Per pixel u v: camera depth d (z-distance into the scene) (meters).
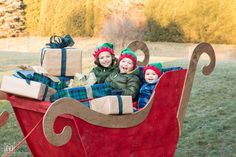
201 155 5.32
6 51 17.16
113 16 17.50
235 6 15.10
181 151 5.45
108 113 3.24
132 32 16.94
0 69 11.59
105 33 17.22
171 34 16.78
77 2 19.50
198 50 3.93
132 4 17.73
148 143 3.65
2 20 22.06
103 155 3.30
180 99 3.88
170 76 3.73
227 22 15.29
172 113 3.82
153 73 3.77
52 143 2.97
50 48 3.75
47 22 20.86
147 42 17.08
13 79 3.53
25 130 3.80
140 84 3.90
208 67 4.07
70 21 19.73
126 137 3.44
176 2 16.58
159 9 16.95
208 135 5.95
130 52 3.89
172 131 3.86
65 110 3.02
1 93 3.65
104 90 3.47
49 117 2.95
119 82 3.80
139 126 3.52
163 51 15.09
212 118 6.60
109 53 4.01
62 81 3.68
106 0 18.33
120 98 3.31
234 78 8.81
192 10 16.11
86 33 19.27
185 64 10.94
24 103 3.57
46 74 3.65
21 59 13.97
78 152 3.34
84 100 3.36
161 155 3.80
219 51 14.46
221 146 5.58
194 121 6.49
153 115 3.64
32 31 22.25
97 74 3.99
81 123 3.12
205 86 8.24
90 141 3.20
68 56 3.69
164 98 3.71
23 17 22.25
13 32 22.03
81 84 3.66
